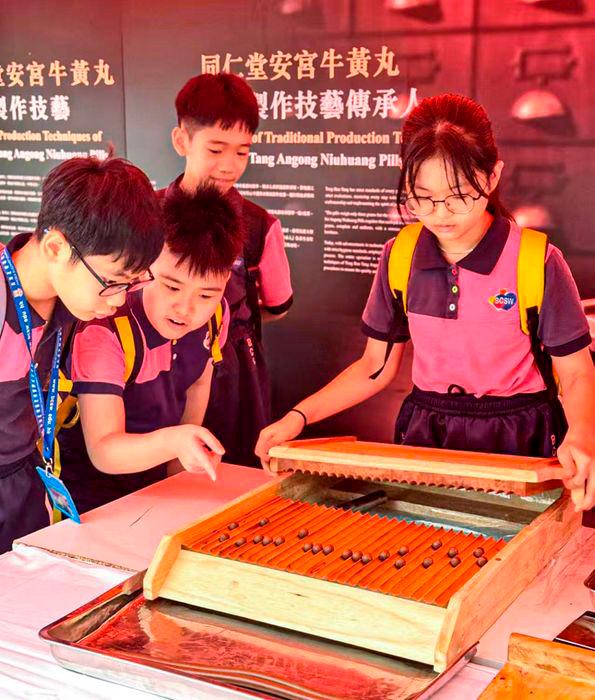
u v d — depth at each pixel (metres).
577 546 1.42
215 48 3.14
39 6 3.41
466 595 1.07
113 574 1.33
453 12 2.74
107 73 3.35
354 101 2.96
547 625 1.17
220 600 1.17
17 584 1.30
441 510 1.50
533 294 1.71
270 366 3.27
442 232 1.58
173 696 1.00
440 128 1.48
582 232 2.71
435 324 1.79
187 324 1.81
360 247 3.07
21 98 3.55
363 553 1.23
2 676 1.05
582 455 1.37
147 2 3.21
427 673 1.03
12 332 1.47
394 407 3.07
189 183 2.61
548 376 1.79
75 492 1.98
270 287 2.95
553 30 2.62
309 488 1.56
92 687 1.03
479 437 1.83
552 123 2.68
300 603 1.14
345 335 3.14
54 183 1.30
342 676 1.02
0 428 1.59
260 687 0.99
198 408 2.11
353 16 2.90
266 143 3.13
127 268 1.30
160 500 1.67
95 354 1.71
